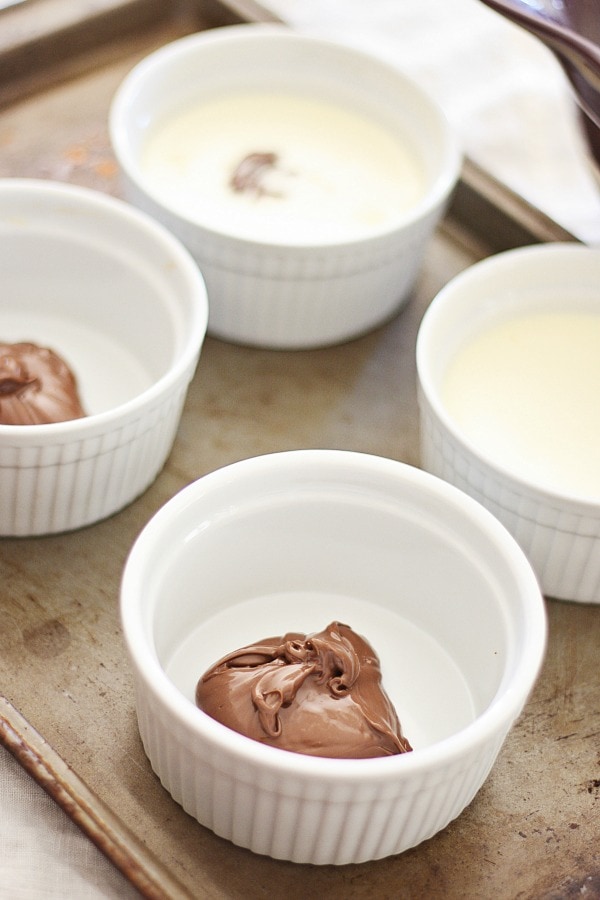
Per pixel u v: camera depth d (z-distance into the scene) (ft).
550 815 1.76
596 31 1.97
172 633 1.77
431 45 2.50
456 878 1.71
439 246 2.24
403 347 2.13
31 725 1.76
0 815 1.76
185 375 1.87
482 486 1.86
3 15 2.30
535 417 1.94
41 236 1.99
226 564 1.79
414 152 2.23
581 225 2.23
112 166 2.25
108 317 2.02
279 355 2.10
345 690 1.71
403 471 1.79
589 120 2.00
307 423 2.03
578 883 1.72
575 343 2.02
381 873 1.71
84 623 1.84
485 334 2.02
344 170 2.20
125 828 1.71
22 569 1.87
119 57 2.39
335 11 2.53
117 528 1.92
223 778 1.63
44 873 1.74
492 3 1.91
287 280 2.03
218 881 1.69
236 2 2.41
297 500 1.79
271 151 2.21
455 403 1.94
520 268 2.02
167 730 1.64
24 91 2.31
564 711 1.83
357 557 1.82
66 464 1.83
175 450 1.99
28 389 1.92
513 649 1.70
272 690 1.68
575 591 1.90
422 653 1.81
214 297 2.07
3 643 1.82
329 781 1.59
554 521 1.84
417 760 1.60
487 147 2.35
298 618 1.82
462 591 1.78
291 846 1.67
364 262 2.04
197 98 2.26
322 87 2.28
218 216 2.10
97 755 1.75
